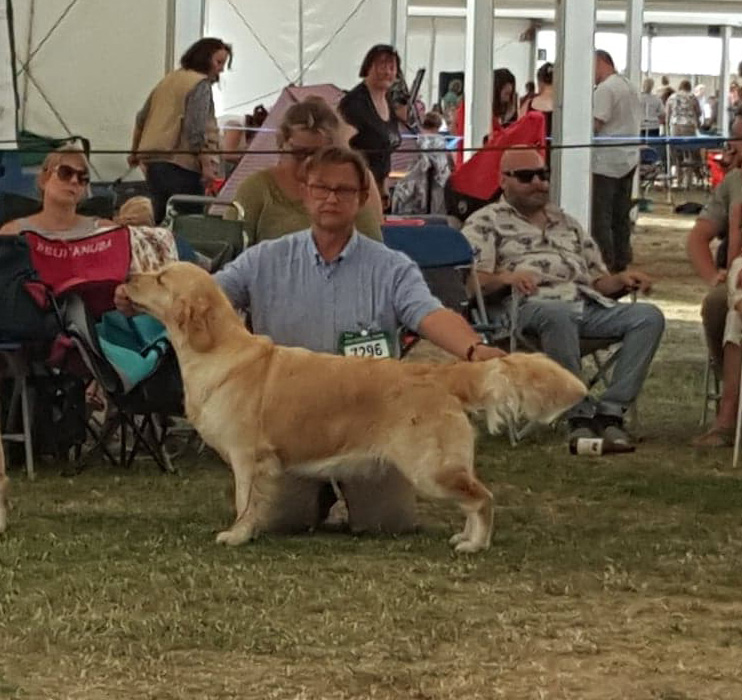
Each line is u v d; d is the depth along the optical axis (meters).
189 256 7.43
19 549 5.56
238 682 4.18
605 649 4.55
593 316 8.23
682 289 15.86
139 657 4.37
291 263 6.06
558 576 5.34
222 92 20.14
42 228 7.55
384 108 11.71
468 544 5.68
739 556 5.70
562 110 12.03
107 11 12.98
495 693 4.12
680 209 26.03
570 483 7.12
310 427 5.52
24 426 7.07
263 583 5.16
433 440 5.49
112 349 6.88
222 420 5.57
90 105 13.09
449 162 13.73
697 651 4.55
